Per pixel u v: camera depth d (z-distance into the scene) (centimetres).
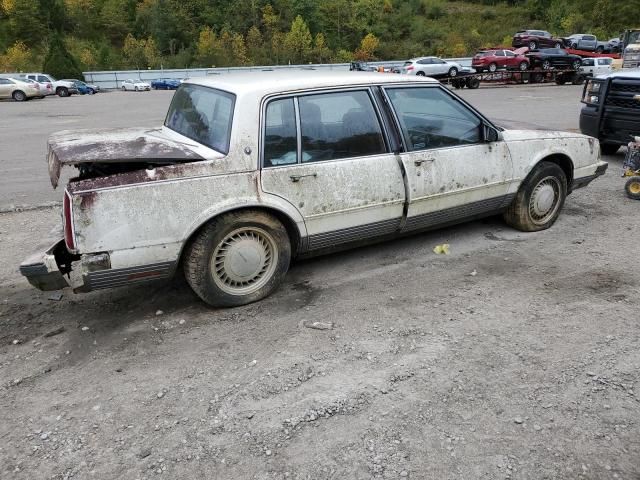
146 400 299
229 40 8356
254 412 285
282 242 403
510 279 438
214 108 400
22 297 434
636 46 2153
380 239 459
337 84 411
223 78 433
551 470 243
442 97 460
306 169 394
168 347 352
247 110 374
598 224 567
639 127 797
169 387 309
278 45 8500
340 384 306
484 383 304
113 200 336
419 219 461
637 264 461
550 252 491
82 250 334
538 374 310
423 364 323
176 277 457
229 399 297
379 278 447
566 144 534
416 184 444
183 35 9025
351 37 9588
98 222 334
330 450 257
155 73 5734
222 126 381
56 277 352
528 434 264
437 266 467
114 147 370
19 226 618
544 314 378
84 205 330
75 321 392
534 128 545
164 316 394
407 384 304
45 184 839
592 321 367
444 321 373
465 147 469
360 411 283
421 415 279
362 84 423
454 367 319
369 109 425
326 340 353
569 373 310
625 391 294
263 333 365
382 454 254
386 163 428
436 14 10350
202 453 258
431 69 3472
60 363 339
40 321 394
